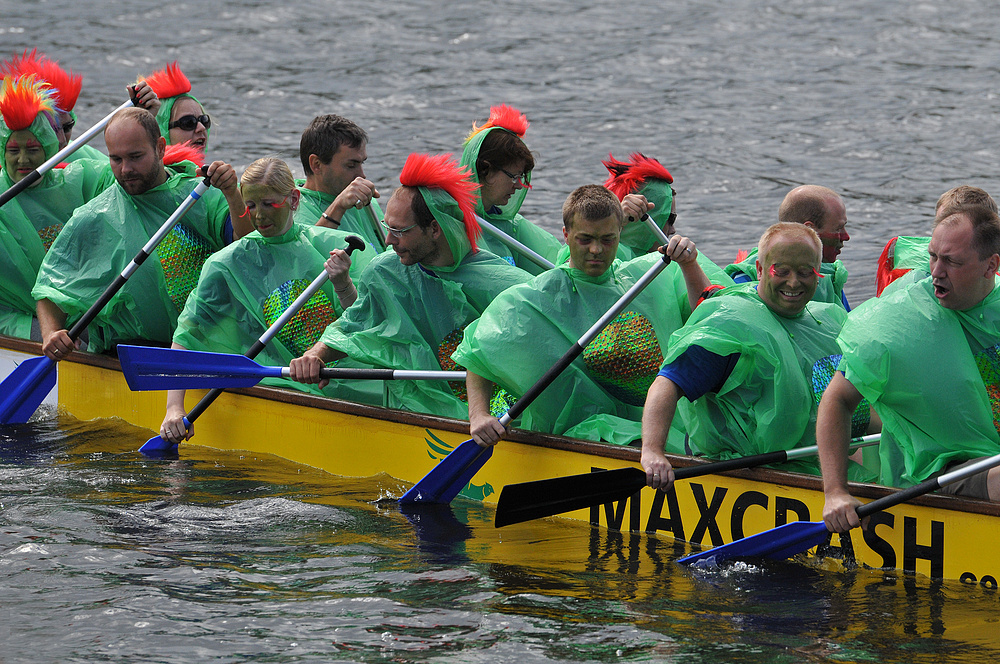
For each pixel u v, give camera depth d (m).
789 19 60.12
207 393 17.55
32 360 18.52
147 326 18.80
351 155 19.38
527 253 18.05
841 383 12.38
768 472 13.09
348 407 16.16
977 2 61.69
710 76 50.25
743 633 10.92
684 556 13.12
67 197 20.28
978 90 46.34
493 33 58.12
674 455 13.77
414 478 15.69
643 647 10.62
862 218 31.72
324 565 12.68
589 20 60.81
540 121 43.97
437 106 46.22
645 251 18.14
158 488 15.37
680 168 37.66
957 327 12.18
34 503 14.60
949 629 10.96
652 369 14.66
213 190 18.92
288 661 10.38
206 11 61.16
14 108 19.67
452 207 15.31
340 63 52.53
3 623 11.10
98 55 52.78
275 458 16.94
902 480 12.83
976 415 12.15
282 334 17.27
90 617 11.23
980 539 11.88
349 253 16.45
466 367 14.73
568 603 11.66
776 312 13.41
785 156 38.72
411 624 11.12
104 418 18.73
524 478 14.91
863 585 12.12
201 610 11.42
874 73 49.75
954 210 12.15
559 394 14.79
